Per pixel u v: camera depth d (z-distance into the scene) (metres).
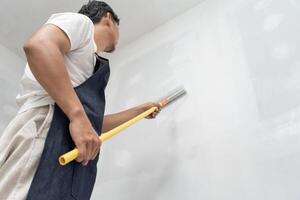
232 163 1.13
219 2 1.70
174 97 1.47
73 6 1.90
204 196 1.13
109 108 1.84
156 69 1.75
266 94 1.19
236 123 1.21
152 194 1.28
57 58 0.77
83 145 0.72
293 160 1.01
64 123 0.81
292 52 1.21
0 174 0.75
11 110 2.00
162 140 1.42
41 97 0.87
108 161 1.58
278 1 1.40
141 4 1.88
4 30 2.07
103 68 1.00
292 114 1.09
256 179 1.05
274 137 1.09
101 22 1.15
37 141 0.78
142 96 1.70
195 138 1.30
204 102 1.38
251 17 1.46
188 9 1.85
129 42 2.10
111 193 1.44
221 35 1.54
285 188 0.98
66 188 0.76
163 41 1.85
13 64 2.17
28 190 0.71
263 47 1.32
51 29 0.82
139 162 1.44
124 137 1.60
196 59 1.56
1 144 0.79
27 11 1.95
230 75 1.36
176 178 1.25
